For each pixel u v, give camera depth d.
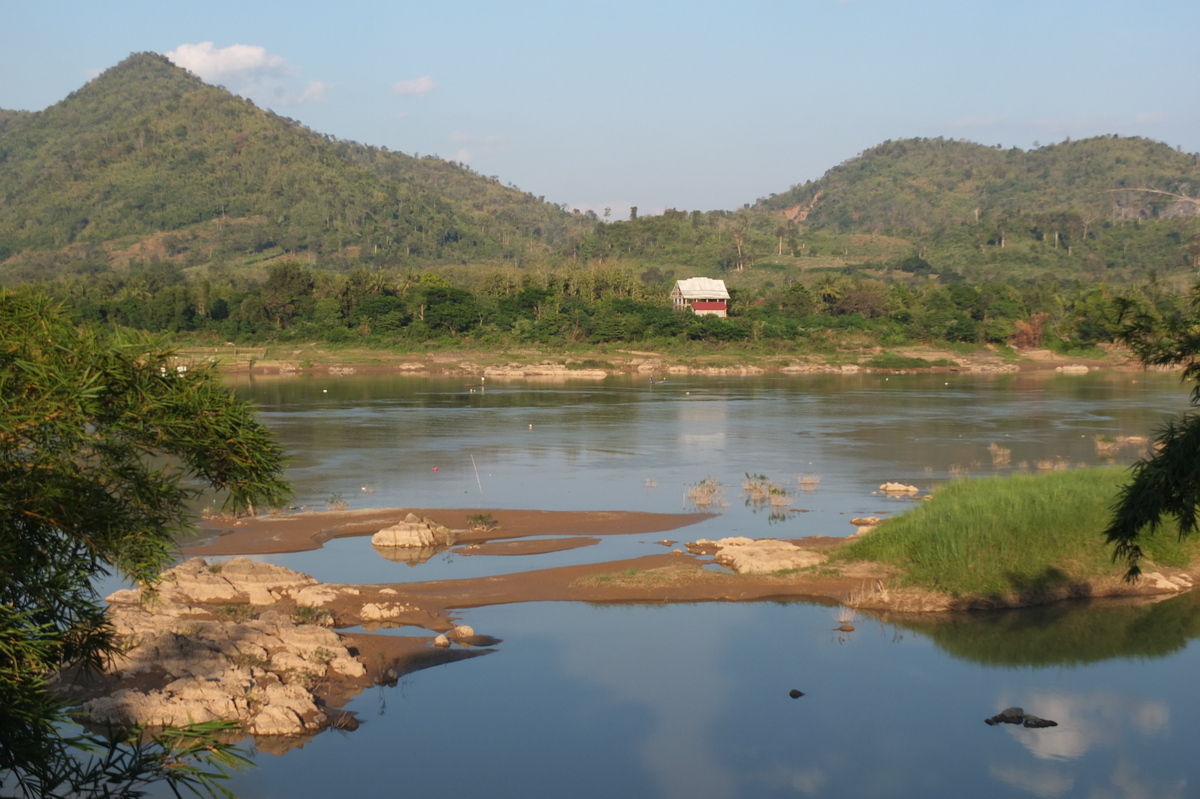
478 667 28.42
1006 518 38.06
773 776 22.27
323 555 40.91
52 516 11.17
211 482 12.76
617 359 164.62
